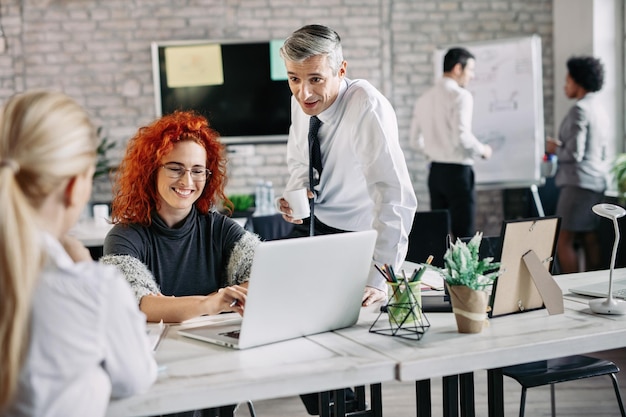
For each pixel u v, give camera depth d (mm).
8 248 1331
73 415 1402
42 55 6828
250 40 6895
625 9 6598
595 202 5762
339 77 2580
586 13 6699
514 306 2205
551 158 6539
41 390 1382
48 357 1384
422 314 2182
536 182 6508
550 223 2219
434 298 2367
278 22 6988
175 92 6898
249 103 6965
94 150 1496
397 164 2512
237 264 2479
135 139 2412
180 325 2172
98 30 6855
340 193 2818
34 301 1380
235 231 2520
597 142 5738
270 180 7125
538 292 2246
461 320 1996
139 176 2371
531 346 1896
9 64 6797
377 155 2510
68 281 1412
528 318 2164
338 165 2758
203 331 2066
